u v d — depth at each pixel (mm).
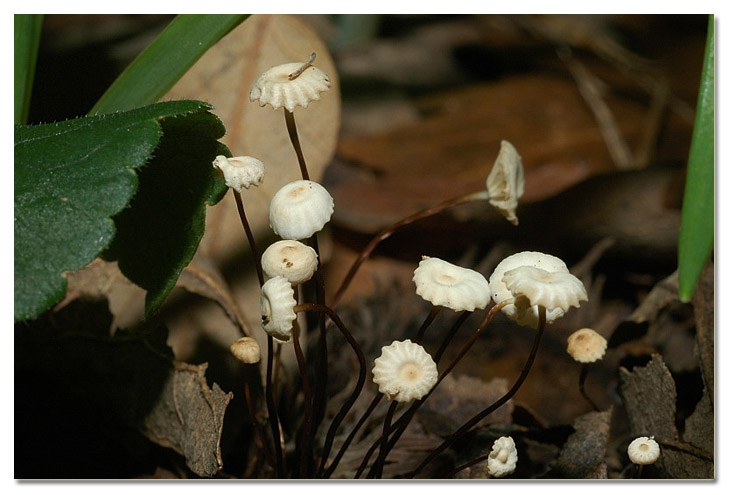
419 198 415
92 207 286
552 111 510
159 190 305
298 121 346
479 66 578
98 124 294
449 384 329
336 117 350
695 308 322
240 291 333
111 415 320
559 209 378
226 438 320
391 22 607
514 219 330
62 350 321
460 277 293
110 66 464
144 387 316
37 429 322
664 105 534
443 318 364
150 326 319
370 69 560
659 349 344
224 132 300
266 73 305
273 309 288
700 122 296
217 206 336
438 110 523
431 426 325
